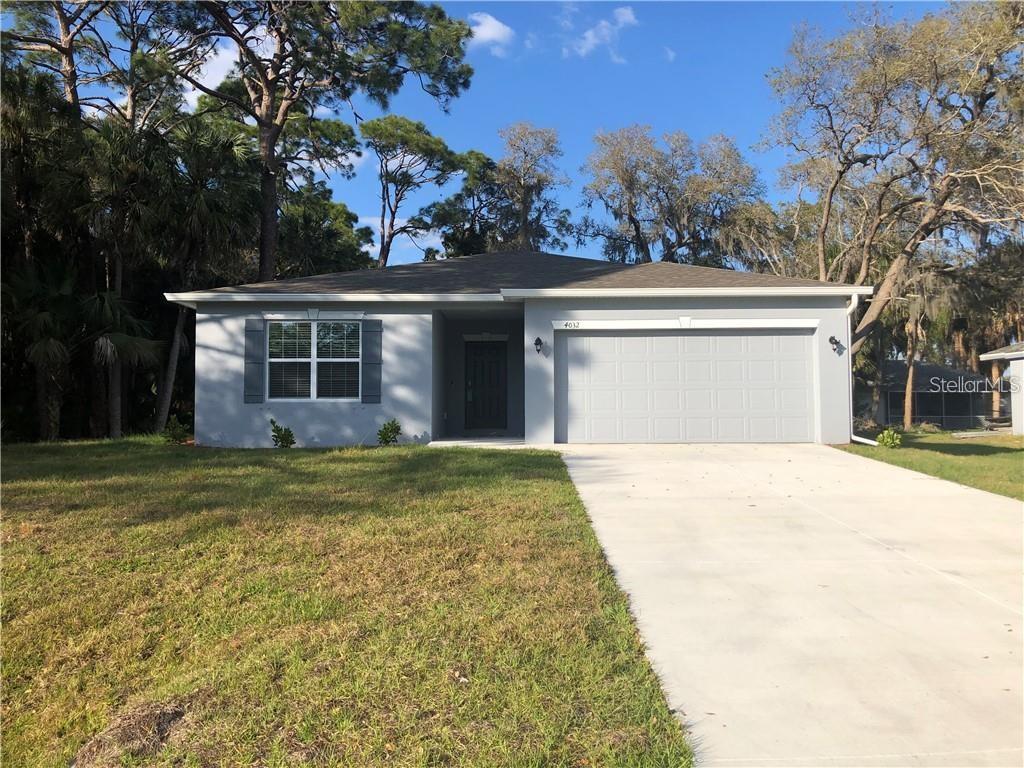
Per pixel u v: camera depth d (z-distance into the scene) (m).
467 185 38.62
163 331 19.62
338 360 13.56
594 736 3.15
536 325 13.38
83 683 3.83
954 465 10.82
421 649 3.95
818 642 4.21
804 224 32.94
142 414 20.55
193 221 15.88
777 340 13.38
